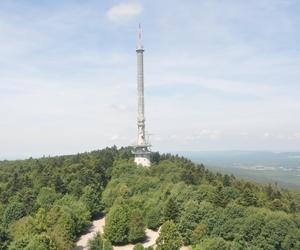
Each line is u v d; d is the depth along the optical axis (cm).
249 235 14150
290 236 14188
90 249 13462
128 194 18800
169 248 12781
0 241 13575
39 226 14275
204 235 14150
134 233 15200
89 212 17150
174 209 15688
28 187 19675
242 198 16712
